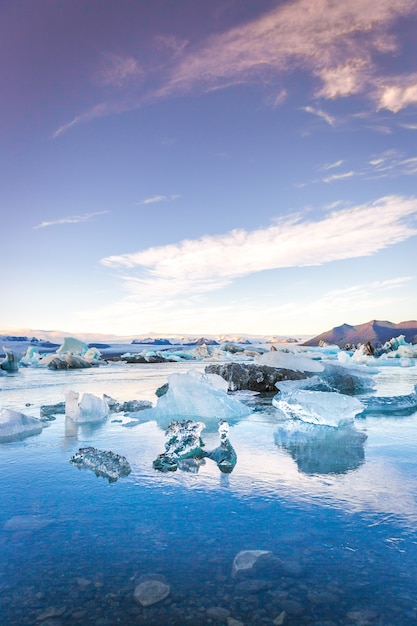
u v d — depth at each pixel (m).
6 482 3.31
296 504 2.74
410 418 6.26
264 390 10.59
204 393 6.94
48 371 22.72
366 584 1.80
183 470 3.60
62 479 3.38
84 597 1.72
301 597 1.71
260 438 4.90
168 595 1.73
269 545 2.17
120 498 2.91
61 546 2.18
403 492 2.96
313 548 2.13
